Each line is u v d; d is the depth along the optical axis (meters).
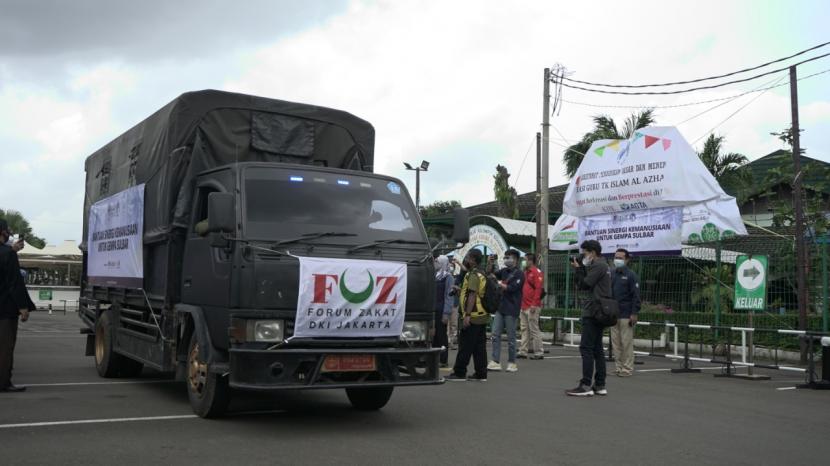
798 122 15.13
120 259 9.87
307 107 8.88
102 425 6.91
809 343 11.08
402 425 7.30
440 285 12.62
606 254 16.69
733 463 5.97
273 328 6.55
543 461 5.87
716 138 25.61
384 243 7.26
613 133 25.95
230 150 8.35
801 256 14.10
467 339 10.89
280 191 7.27
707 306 15.97
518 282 12.41
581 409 8.49
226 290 6.79
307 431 6.88
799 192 14.67
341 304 6.70
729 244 16.67
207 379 7.18
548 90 19.83
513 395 9.51
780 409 8.82
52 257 35.12
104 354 10.41
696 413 8.41
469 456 5.99
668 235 15.45
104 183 11.25
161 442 6.22
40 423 6.95
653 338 16.06
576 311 18.66
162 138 8.49
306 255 6.81
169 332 8.08
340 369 6.60
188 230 7.97
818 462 6.05
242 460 5.66
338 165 9.00
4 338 8.86
